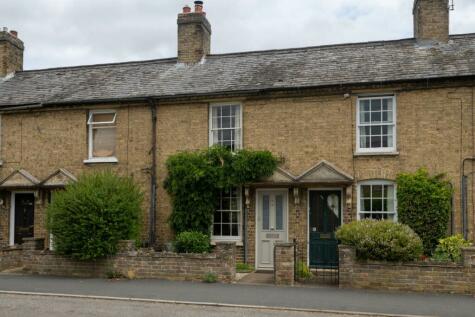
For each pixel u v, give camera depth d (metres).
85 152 18.59
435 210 14.80
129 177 17.45
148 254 14.41
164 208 17.59
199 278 13.92
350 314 10.23
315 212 16.28
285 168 16.53
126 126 18.27
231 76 18.23
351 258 12.82
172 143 17.75
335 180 15.62
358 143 16.08
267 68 18.34
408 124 15.63
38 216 18.67
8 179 18.92
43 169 18.98
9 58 22.33
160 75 19.53
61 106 18.83
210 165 16.58
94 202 14.73
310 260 16.11
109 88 19.23
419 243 12.74
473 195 14.95
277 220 16.53
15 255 16.61
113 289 12.70
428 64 16.20
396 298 11.60
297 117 16.59
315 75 17.05
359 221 13.80
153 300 11.41
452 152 15.21
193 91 17.56
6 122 19.59
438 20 17.52
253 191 16.70
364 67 16.91
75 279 14.30
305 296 11.81
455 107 15.29
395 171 15.59
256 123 16.97
